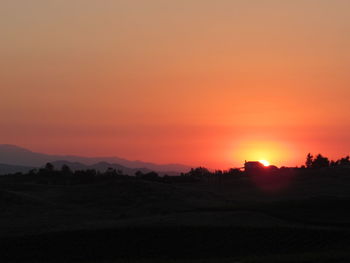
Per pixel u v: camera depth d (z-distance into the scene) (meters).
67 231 59.19
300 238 55.31
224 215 71.00
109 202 94.00
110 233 57.47
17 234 63.00
